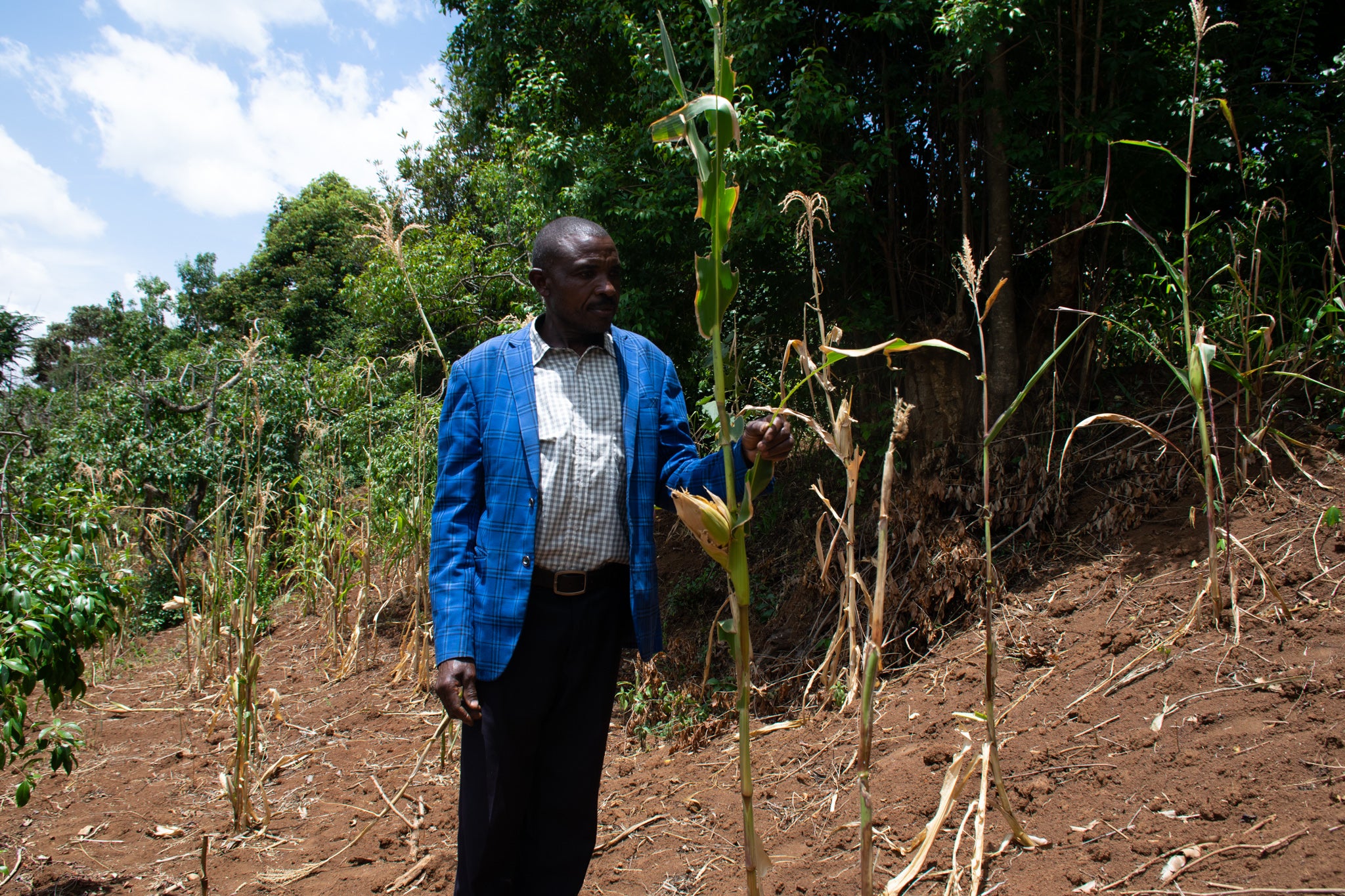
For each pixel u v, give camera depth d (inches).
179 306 1083.3
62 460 351.6
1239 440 138.4
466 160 579.5
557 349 82.2
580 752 80.5
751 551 214.4
